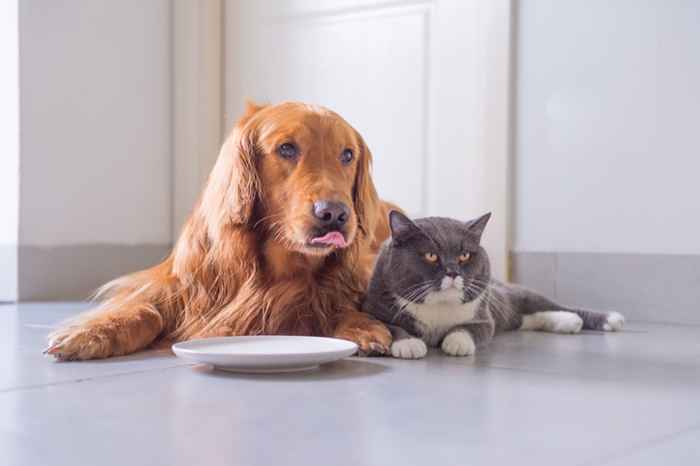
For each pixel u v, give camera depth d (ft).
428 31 10.71
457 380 5.23
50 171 10.78
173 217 12.42
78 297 11.14
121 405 4.42
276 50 12.04
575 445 3.68
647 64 9.05
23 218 10.48
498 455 3.51
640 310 9.18
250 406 4.41
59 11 10.82
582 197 9.53
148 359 5.85
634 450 3.60
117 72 11.64
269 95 12.14
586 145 9.49
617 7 9.23
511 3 9.91
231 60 12.48
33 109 10.55
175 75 12.34
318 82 11.68
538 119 9.82
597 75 9.39
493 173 10.07
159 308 6.45
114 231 11.66
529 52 9.86
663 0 8.93
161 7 12.25
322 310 6.52
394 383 5.10
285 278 6.41
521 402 4.59
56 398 4.58
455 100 10.50
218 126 12.56
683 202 8.89
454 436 3.82
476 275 6.51
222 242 6.32
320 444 3.66
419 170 10.84
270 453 3.51
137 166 11.96
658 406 4.53
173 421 4.06
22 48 10.38
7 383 5.00
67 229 11.02
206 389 4.85
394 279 6.45
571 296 9.61
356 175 6.59
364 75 11.26
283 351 5.56
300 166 6.11
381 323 6.42
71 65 11.00
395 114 11.02
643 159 9.12
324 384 5.04
